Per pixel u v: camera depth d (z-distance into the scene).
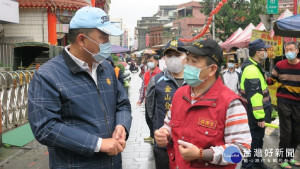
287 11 10.04
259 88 4.26
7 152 5.49
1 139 5.71
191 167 2.07
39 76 2.07
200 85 2.14
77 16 2.16
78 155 2.13
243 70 4.45
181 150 1.97
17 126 7.04
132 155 5.61
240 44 13.41
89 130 2.14
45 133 1.97
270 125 4.29
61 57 2.22
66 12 14.36
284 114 4.70
